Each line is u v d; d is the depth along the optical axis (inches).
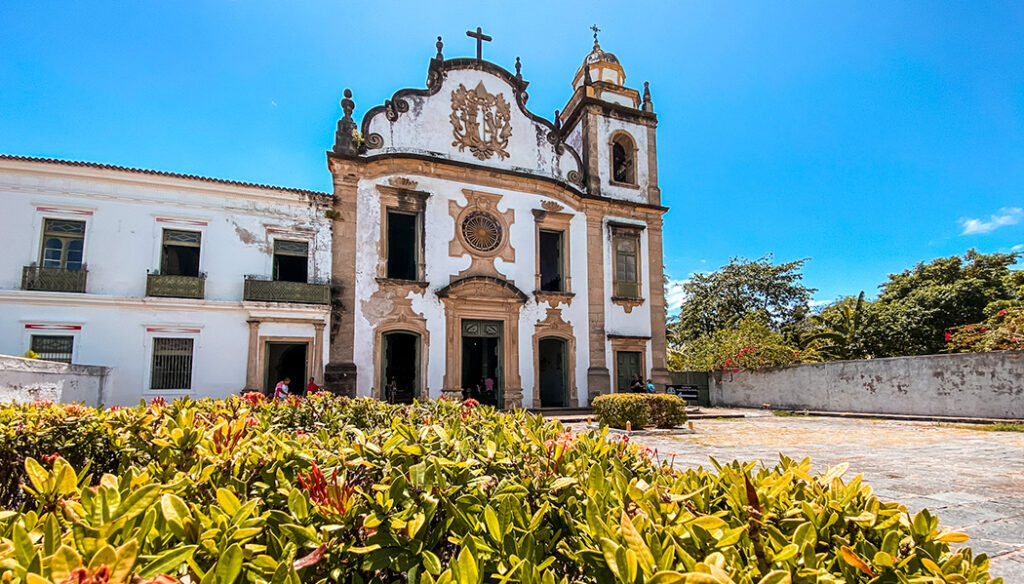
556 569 67.1
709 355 929.5
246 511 64.6
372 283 630.5
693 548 58.2
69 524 57.1
